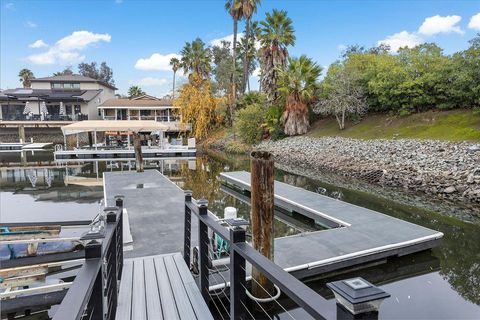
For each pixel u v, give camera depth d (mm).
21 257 4168
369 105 19859
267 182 3428
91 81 32188
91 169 15820
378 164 13023
